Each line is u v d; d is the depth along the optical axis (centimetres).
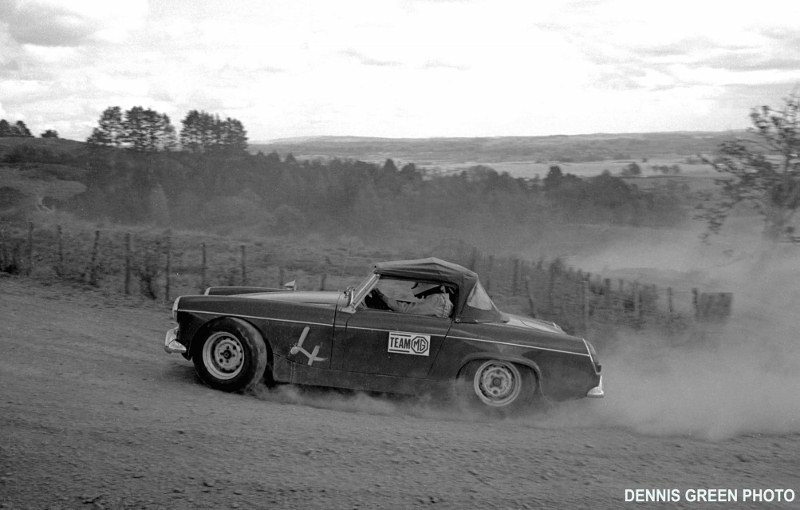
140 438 522
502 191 11006
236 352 695
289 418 610
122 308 1170
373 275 706
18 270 1444
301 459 508
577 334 1227
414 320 693
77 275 1448
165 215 8231
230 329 688
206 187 10150
